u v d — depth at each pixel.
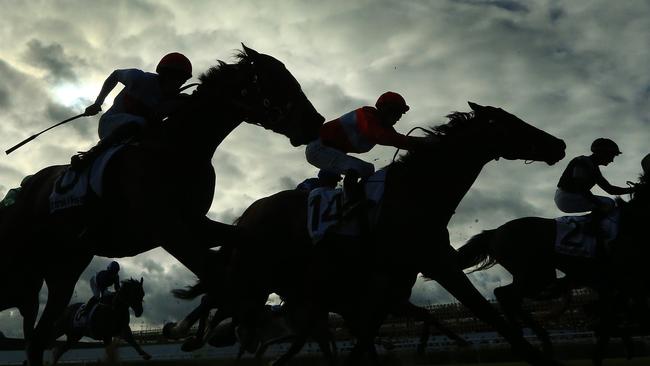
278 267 5.15
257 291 5.06
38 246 3.86
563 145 4.43
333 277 4.64
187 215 3.40
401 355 8.64
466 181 4.33
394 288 4.32
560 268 6.92
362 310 5.16
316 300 4.79
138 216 3.29
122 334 11.06
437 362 8.11
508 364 6.86
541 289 7.05
